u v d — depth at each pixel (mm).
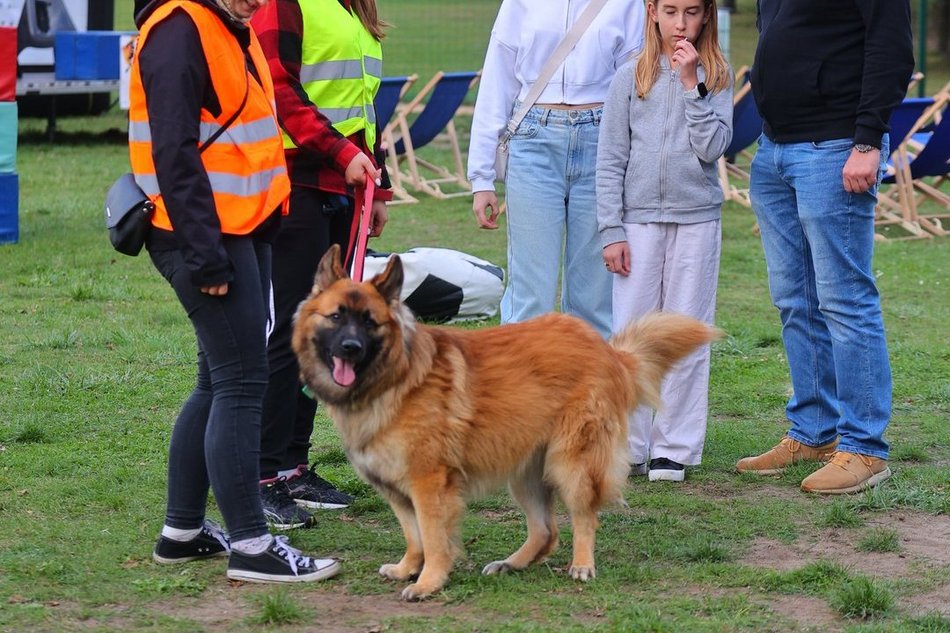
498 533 6988
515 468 6180
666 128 7797
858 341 7703
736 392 10430
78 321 12406
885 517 7258
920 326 12891
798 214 7898
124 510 7223
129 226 5871
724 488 7910
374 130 7512
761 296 14492
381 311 5828
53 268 14852
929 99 17844
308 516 7129
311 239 7145
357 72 7234
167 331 12094
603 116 7949
